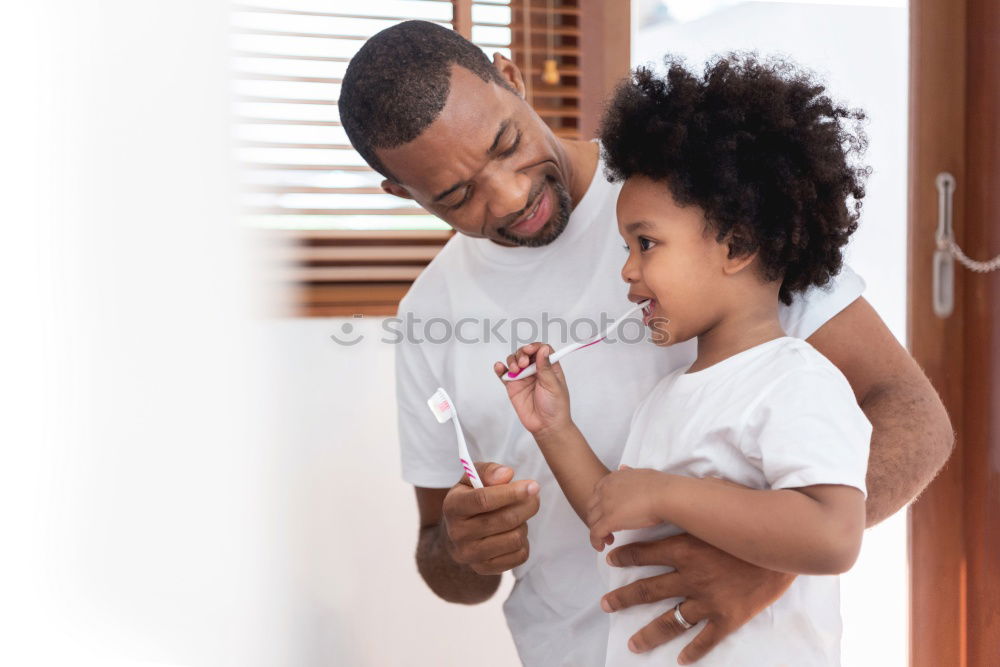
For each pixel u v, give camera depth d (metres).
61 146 0.35
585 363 0.91
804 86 0.80
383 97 0.77
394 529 1.38
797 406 0.68
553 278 0.93
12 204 0.33
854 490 0.65
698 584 0.72
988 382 1.53
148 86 0.40
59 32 0.35
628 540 0.81
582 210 0.91
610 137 0.79
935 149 1.54
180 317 0.43
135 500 0.39
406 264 1.41
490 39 1.40
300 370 1.33
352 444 1.36
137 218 0.39
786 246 0.76
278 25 1.30
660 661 0.75
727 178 0.73
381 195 1.38
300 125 1.32
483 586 1.02
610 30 1.41
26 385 0.33
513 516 0.77
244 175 0.52
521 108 0.81
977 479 1.56
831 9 1.54
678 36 1.50
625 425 0.91
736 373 0.74
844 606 1.62
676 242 0.75
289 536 1.05
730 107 0.76
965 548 1.58
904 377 0.86
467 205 0.82
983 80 1.51
